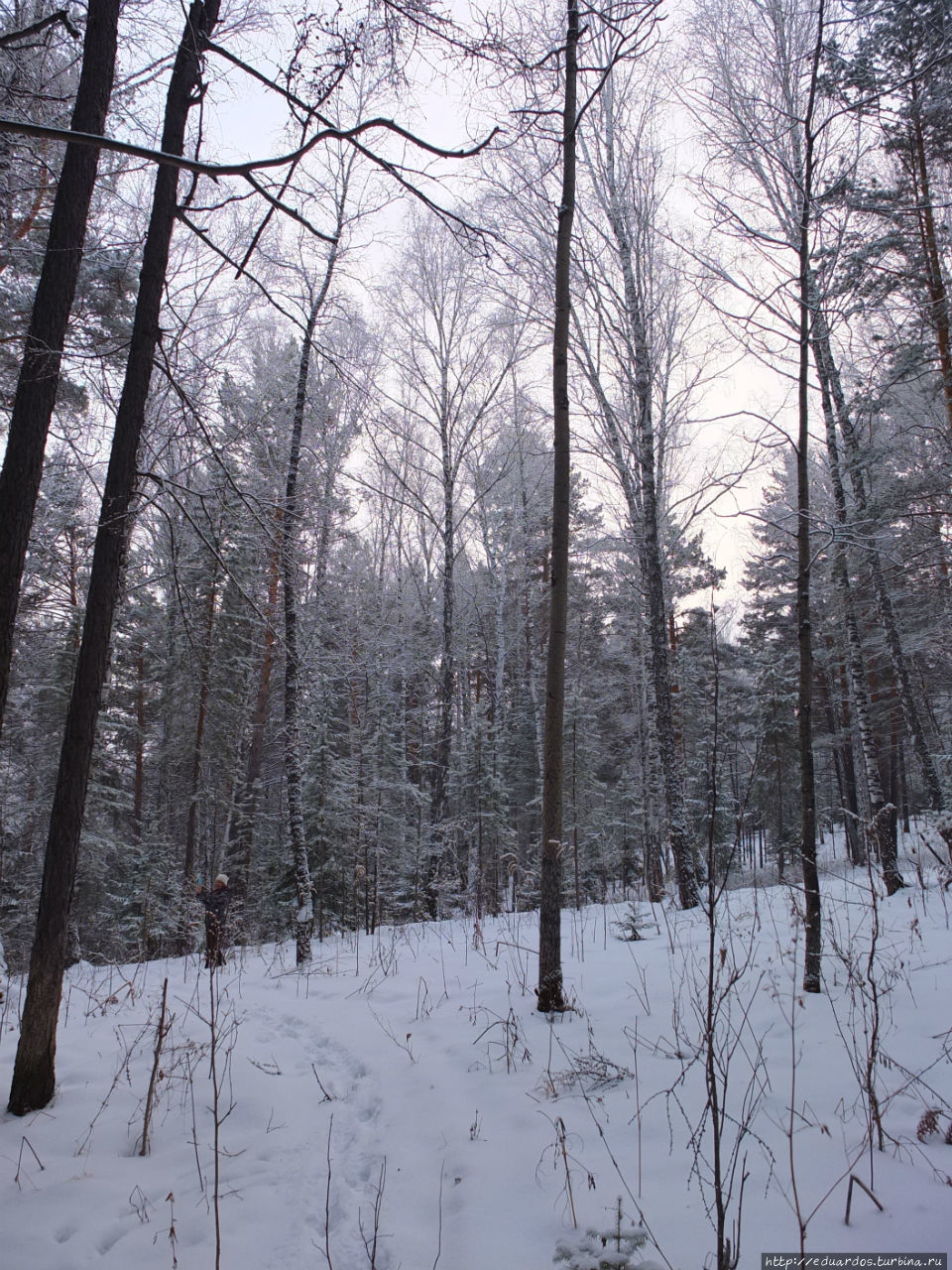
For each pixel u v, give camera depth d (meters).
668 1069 4.14
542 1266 2.61
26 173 6.75
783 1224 2.67
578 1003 5.51
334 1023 5.80
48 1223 3.07
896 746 21.91
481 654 28.64
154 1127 4.00
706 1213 2.78
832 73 6.80
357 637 18.31
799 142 7.17
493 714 21.44
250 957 10.66
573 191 6.19
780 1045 4.31
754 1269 2.43
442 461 16.03
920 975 5.25
